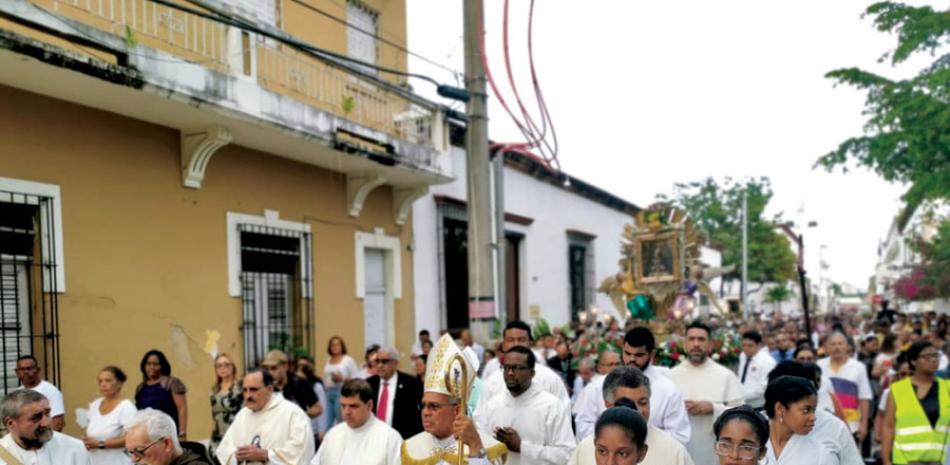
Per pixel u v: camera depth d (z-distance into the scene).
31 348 6.95
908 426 5.72
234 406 7.07
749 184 37.66
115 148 7.80
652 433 3.96
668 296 11.38
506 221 16.09
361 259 11.59
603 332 10.98
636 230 11.84
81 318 7.33
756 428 3.32
